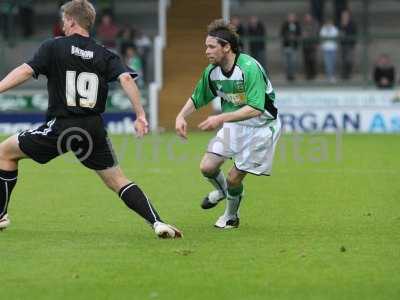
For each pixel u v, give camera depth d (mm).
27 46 91125
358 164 60875
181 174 55750
